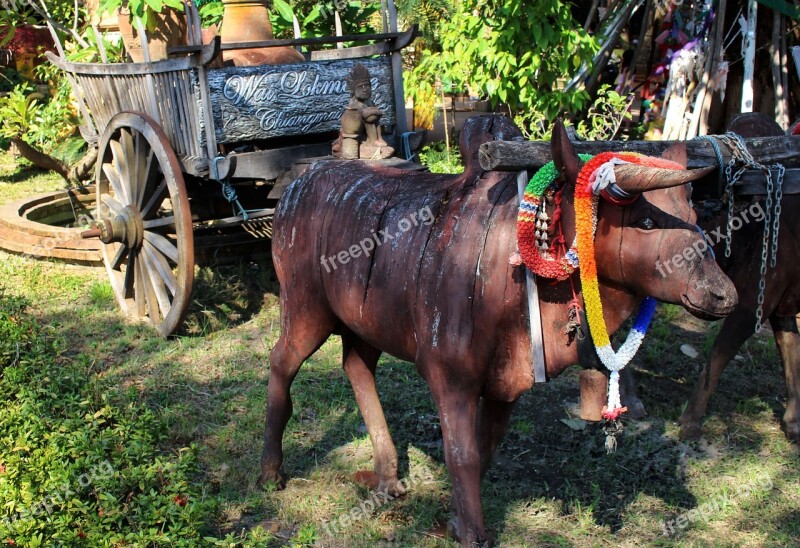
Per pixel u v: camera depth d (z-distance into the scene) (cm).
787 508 374
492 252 278
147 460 356
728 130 421
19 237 736
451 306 285
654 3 856
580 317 268
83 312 621
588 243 250
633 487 391
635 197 245
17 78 1261
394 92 567
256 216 546
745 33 756
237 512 374
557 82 880
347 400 480
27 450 359
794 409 435
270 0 662
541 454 423
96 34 651
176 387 500
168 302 577
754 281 414
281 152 521
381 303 316
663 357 544
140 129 552
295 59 589
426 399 480
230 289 657
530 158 265
